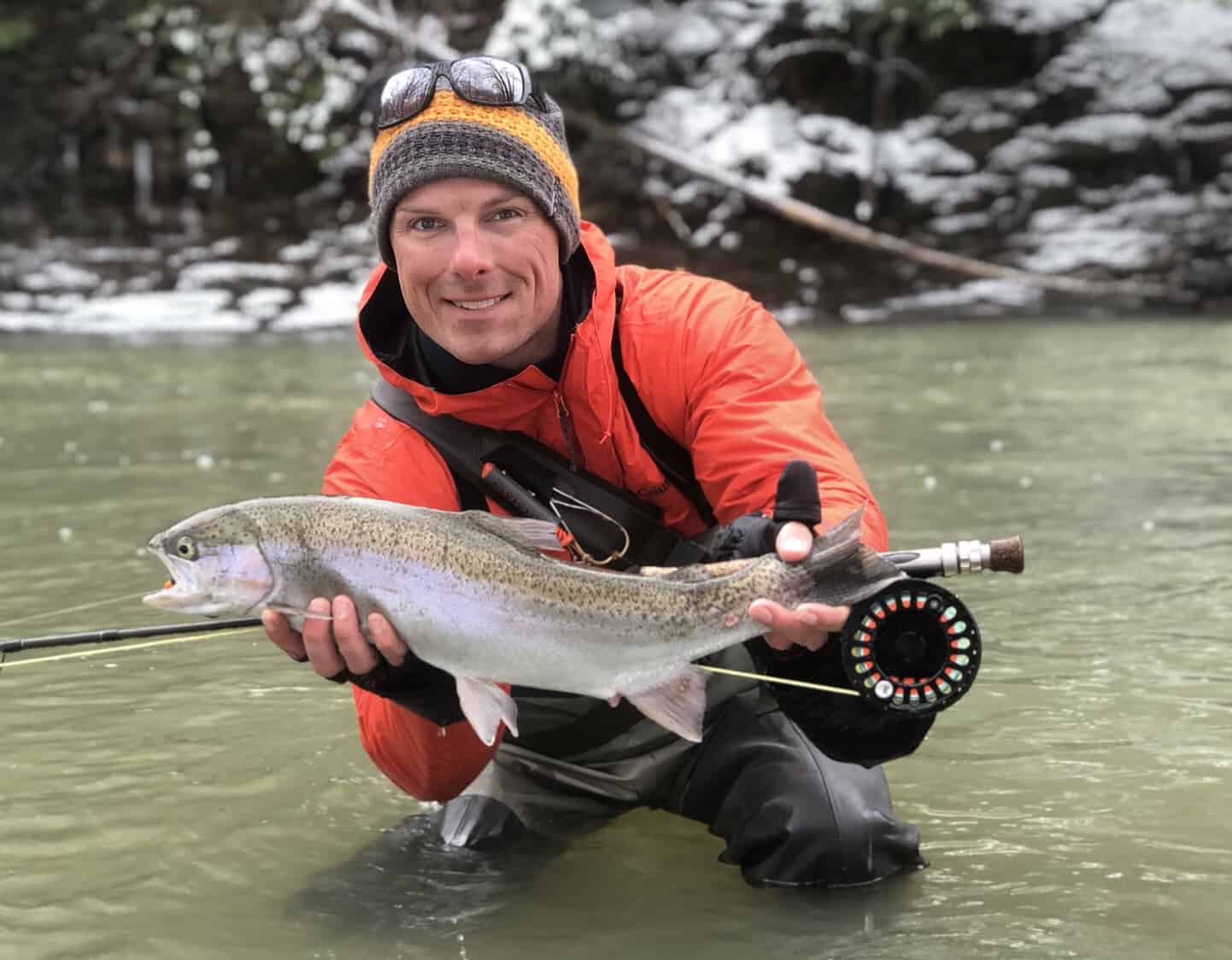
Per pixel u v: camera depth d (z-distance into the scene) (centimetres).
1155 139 760
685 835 131
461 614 105
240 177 786
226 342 642
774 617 101
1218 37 770
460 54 801
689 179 768
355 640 105
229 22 786
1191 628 189
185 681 175
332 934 111
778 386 124
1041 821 130
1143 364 508
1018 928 109
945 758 146
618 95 781
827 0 777
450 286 117
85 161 782
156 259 750
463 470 127
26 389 475
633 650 105
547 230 118
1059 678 170
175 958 107
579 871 123
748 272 757
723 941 109
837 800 121
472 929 112
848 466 121
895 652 100
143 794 140
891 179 771
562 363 124
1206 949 105
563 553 127
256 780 144
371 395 132
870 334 646
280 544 106
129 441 361
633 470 127
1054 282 746
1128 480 291
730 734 130
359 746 154
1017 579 215
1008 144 775
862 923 111
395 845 129
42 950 109
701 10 800
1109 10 791
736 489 121
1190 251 746
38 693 171
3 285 730
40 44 790
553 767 136
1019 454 325
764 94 785
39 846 128
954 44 783
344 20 797
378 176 119
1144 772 141
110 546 243
